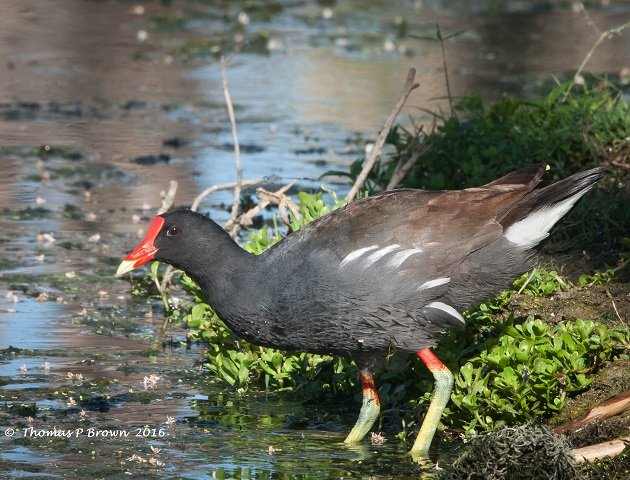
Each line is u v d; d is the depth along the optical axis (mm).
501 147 13391
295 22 29047
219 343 10906
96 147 18516
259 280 9148
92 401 10008
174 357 11234
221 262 9273
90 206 15789
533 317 10023
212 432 9398
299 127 19797
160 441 9164
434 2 31484
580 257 11930
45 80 22953
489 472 8055
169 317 12359
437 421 9062
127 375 10688
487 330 10352
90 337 11633
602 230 12406
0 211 15477
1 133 19125
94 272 13531
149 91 22453
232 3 31031
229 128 19844
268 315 9133
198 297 11117
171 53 25375
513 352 9359
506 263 9102
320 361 10539
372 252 8914
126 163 17688
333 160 17641
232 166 17406
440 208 9117
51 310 12320
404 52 25516
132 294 13047
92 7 29938
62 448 8953
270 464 8711
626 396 8797
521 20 28781
